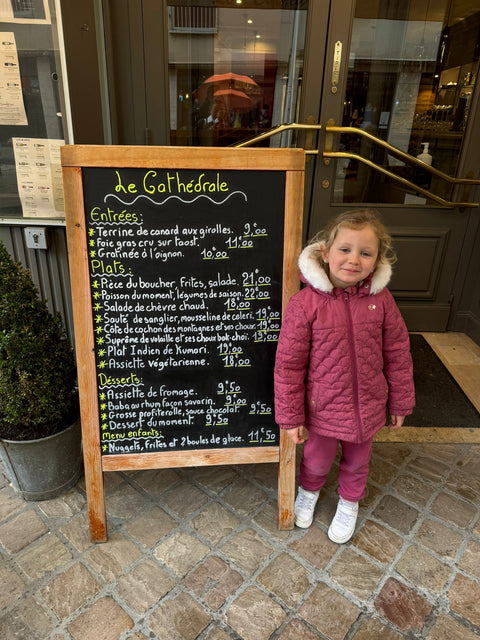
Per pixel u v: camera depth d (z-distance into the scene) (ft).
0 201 7.59
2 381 5.90
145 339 5.50
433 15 9.57
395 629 4.97
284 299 5.51
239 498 6.69
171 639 4.84
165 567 5.62
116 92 9.29
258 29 9.41
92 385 5.49
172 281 5.34
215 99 9.83
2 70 6.87
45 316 6.31
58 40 6.78
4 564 5.63
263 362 5.74
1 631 4.91
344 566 5.67
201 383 5.73
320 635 4.90
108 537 6.02
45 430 6.25
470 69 10.00
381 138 10.45
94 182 4.96
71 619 5.03
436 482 7.04
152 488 6.84
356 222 4.72
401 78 10.01
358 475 5.82
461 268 11.41
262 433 5.98
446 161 10.68
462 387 9.50
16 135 7.23
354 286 5.08
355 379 5.17
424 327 11.86
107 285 5.27
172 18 9.10
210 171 5.06
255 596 5.30
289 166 5.08
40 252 8.05
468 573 5.61
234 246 5.31
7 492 6.74
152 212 5.11
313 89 9.80
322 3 9.19
